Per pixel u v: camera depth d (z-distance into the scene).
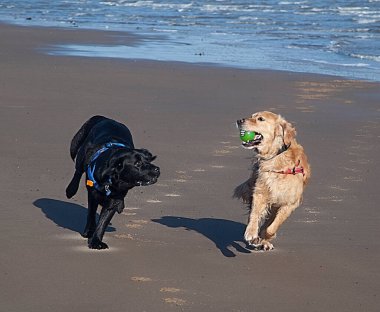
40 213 10.02
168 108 17.27
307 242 9.46
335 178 12.28
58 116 15.88
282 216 9.19
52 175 11.67
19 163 12.20
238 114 16.91
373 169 12.88
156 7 50.97
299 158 9.25
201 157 13.08
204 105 17.81
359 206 10.91
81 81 20.34
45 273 8.00
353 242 9.48
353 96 19.75
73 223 9.76
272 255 8.98
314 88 20.78
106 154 8.88
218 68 23.77
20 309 7.09
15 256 8.45
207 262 8.62
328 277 8.32
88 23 39.62
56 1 54.50
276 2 54.94
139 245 9.06
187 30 36.91
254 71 23.39
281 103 18.52
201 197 11.03
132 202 10.68
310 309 7.43
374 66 25.80
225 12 47.75
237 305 7.43
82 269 8.17
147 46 29.47
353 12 48.41
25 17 42.44
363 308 7.51
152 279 8.00
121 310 7.16
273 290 7.88
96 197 8.92
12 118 15.48
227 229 9.84
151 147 13.62
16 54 25.45
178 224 9.91
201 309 7.29
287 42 32.41
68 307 7.18
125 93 18.92
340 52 29.27
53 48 27.66
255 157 9.48
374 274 8.45
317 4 53.56
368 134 15.48
